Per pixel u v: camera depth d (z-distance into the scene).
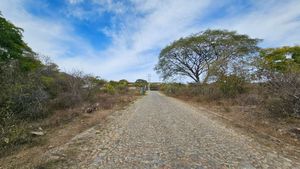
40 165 3.86
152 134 6.02
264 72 9.22
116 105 14.06
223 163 3.86
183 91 27.02
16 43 11.11
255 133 5.94
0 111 7.00
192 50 25.56
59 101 10.86
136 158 4.17
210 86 17.66
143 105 14.62
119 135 5.96
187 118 8.72
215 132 6.18
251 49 23.12
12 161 4.14
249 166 3.72
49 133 6.31
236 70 14.57
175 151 4.54
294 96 6.81
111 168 3.72
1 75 8.58
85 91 13.91
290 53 16.62
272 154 4.29
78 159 4.16
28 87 8.89
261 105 9.47
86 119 8.55
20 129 5.91
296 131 5.79
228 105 12.11
